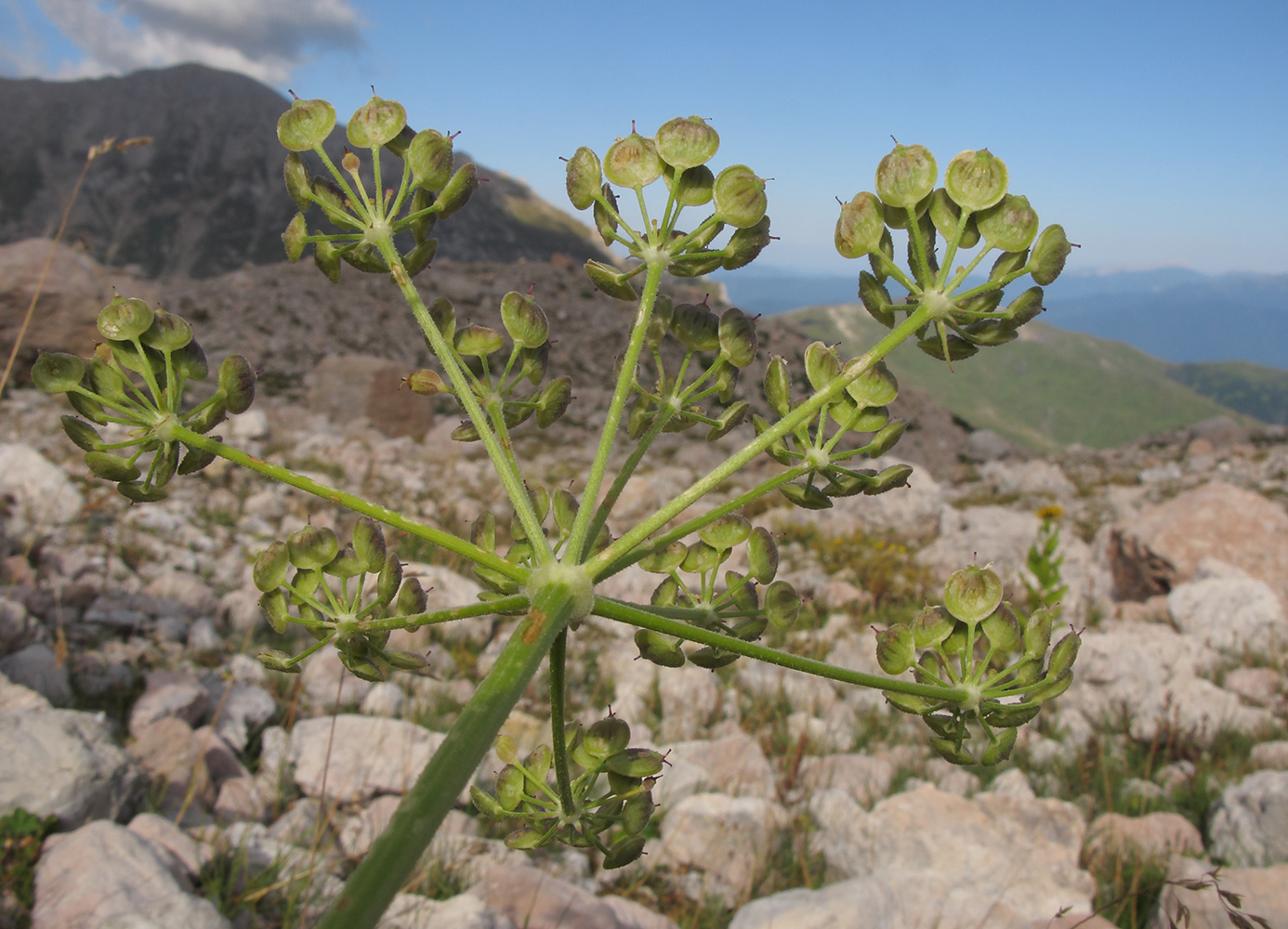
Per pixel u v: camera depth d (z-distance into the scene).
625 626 6.59
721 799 3.82
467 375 0.93
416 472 11.84
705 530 1.08
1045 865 3.46
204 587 5.63
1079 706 5.84
